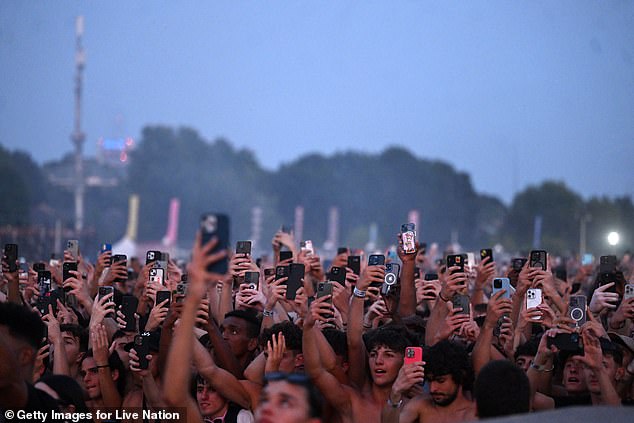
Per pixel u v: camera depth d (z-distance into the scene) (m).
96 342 22.95
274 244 38.34
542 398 22.17
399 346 21.80
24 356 18.06
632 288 25.80
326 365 21.88
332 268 27.62
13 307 18.11
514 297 27.78
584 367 22.75
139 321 28.17
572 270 65.75
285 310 29.33
